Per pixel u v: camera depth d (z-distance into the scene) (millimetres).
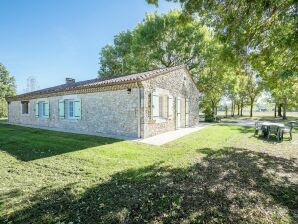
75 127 13938
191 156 6922
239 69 7145
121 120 11422
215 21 6012
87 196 3943
